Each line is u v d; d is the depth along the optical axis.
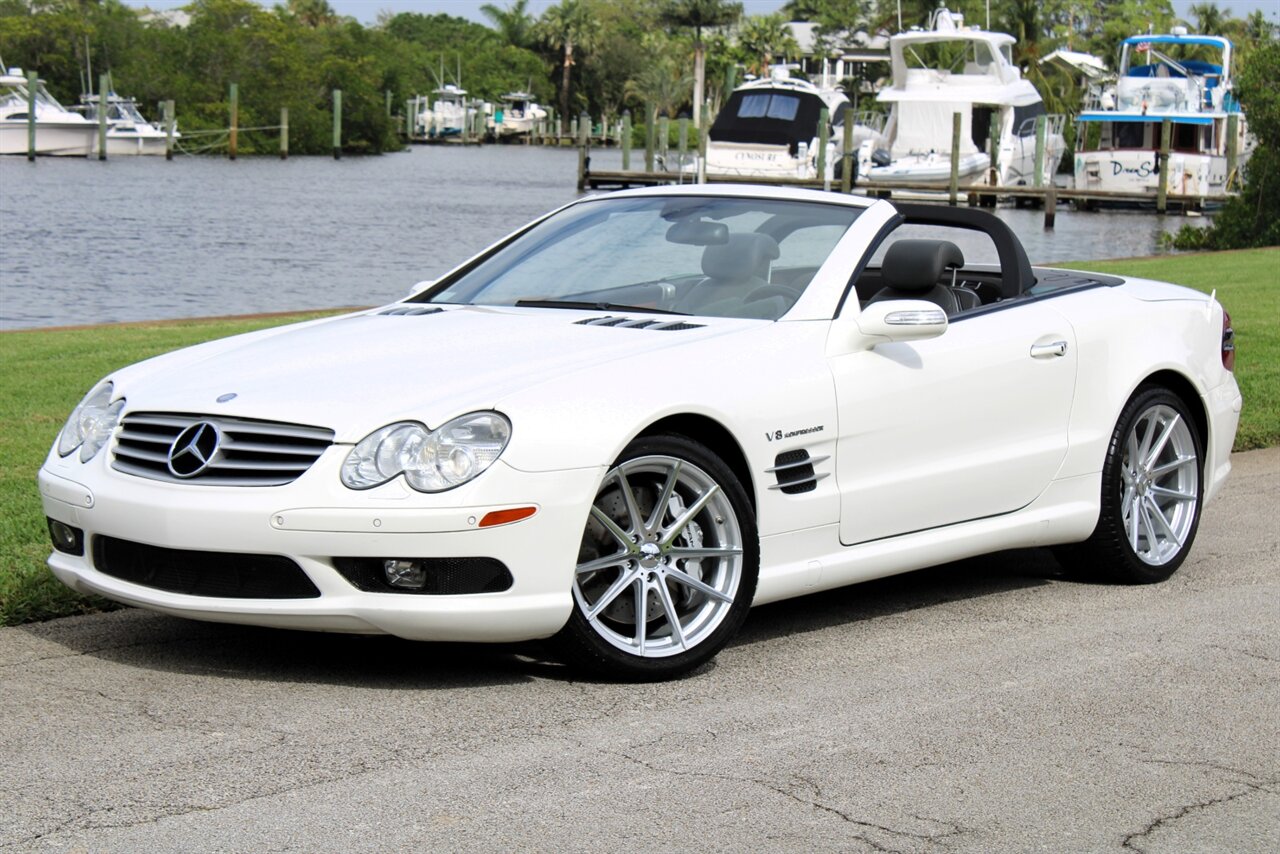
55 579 5.20
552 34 136.38
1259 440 8.88
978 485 5.32
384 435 4.09
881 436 5.00
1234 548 6.48
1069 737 4.04
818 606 5.47
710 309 5.09
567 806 3.46
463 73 136.50
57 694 4.21
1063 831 3.40
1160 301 6.12
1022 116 49.34
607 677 4.41
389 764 3.71
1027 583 5.90
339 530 4.02
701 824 3.37
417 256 29.83
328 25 125.81
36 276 24.83
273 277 25.39
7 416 8.39
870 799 3.56
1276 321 13.06
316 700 4.20
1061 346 5.58
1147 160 46.97
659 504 4.42
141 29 95.69
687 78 126.69
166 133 79.38
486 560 4.10
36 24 92.31
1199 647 4.95
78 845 3.18
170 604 4.23
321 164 80.19
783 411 4.70
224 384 4.45
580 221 5.79
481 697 4.26
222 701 4.17
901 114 48.31
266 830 3.28
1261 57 29.89
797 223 5.39
